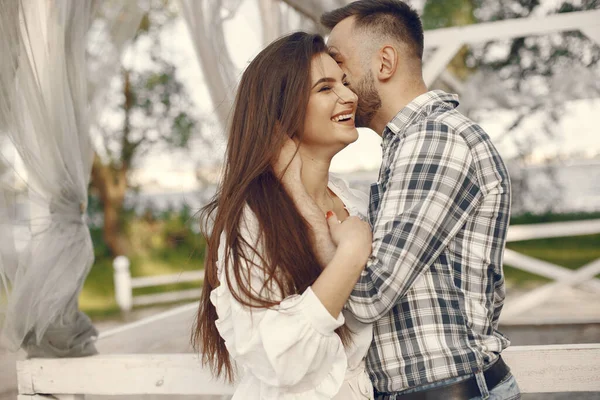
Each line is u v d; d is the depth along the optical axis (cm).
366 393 158
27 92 232
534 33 459
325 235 154
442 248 152
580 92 578
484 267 155
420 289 154
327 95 164
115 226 1219
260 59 166
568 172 1259
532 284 932
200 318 179
